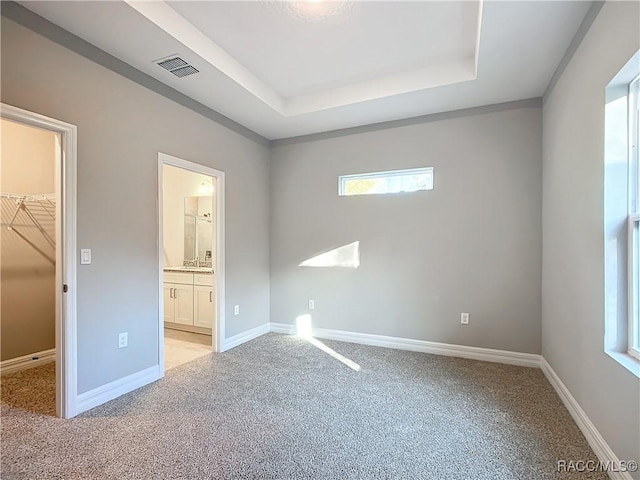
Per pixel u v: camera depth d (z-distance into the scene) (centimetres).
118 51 244
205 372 304
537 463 179
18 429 208
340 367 318
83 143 230
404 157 376
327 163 418
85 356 232
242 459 181
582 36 210
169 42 233
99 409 234
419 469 174
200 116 333
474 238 347
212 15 231
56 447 189
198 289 438
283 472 171
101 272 242
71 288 222
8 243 309
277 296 448
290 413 230
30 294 320
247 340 406
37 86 205
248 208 409
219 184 360
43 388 268
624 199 175
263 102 331
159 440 197
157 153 287
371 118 374
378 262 391
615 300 176
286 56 283
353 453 187
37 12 203
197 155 330
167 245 532
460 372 307
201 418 223
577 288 220
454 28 245
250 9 225
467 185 349
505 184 334
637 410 146
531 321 325
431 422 219
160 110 289
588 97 201
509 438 202
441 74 297
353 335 404
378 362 332
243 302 400
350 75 316
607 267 178
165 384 277
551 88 284
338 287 412
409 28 245
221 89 303
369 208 395
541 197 321
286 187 443
